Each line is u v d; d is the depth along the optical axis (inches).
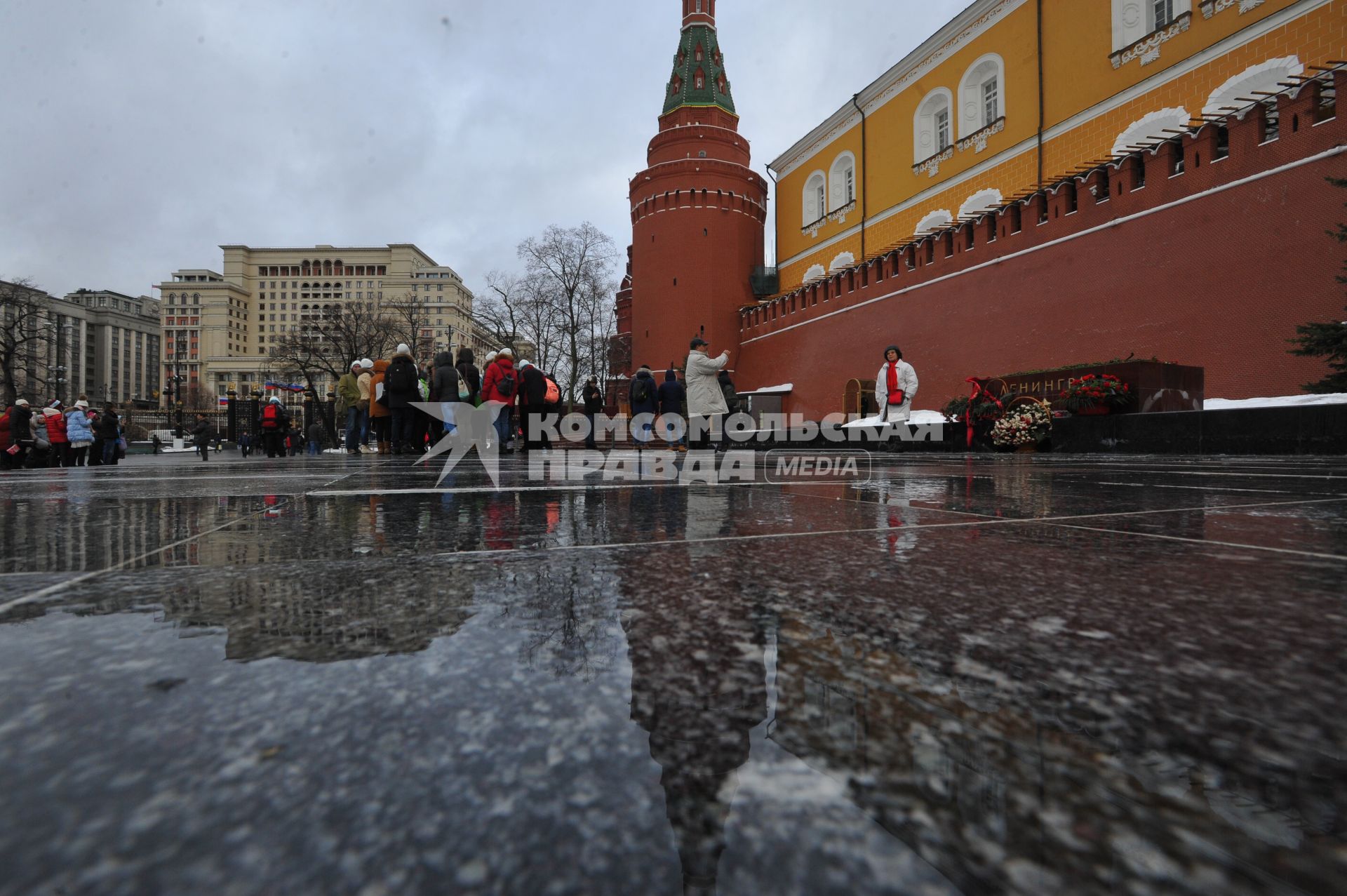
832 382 1153.4
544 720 22.8
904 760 19.3
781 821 15.7
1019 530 74.7
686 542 66.5
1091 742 20.4
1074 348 757.3
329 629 34.6
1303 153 567.5
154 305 5979.3
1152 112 805.9
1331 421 303.3
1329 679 26.1
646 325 1496.1
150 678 26.5
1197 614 36.8
